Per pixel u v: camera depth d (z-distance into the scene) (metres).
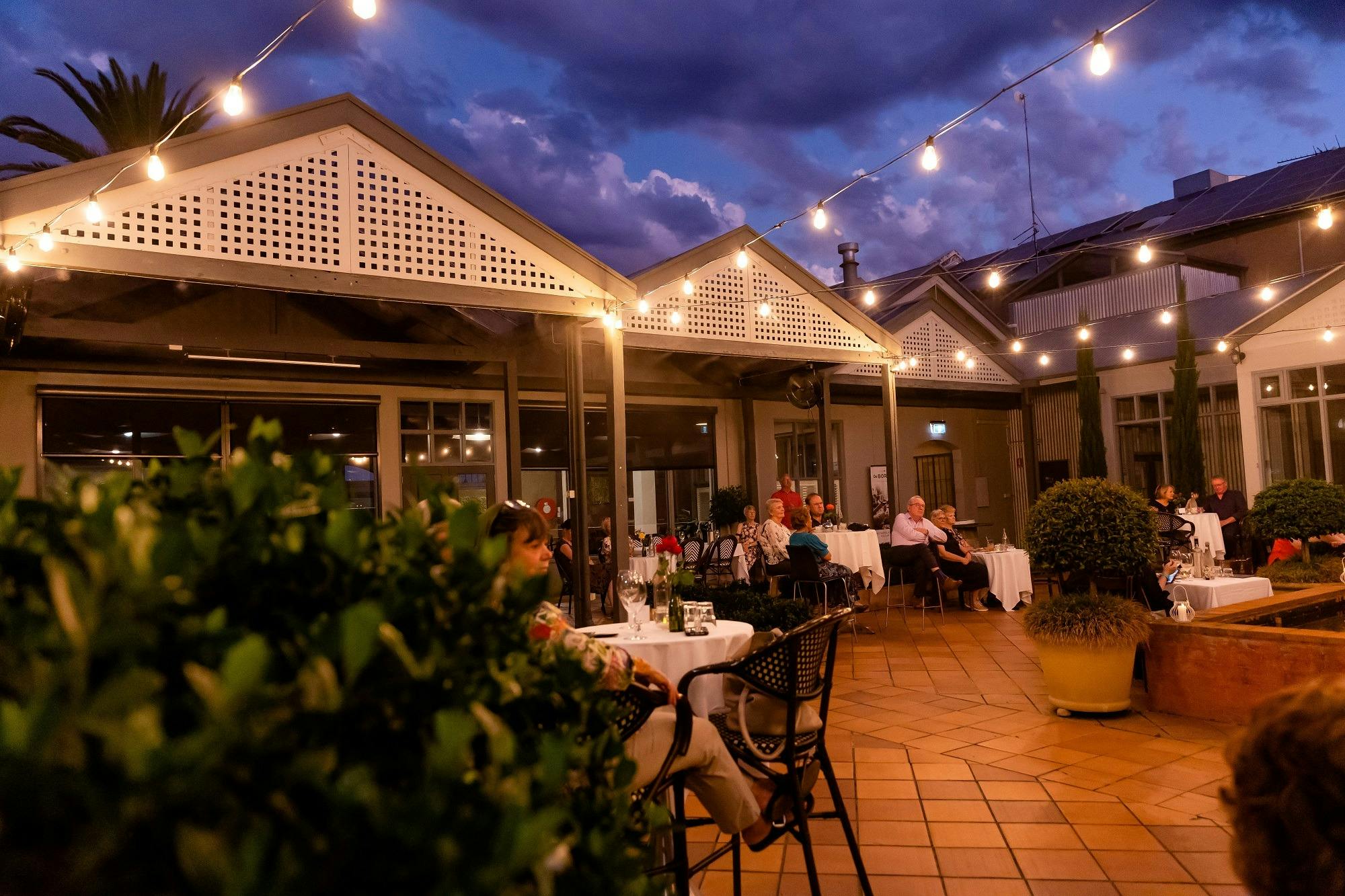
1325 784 0.89
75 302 8.59
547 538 2.72
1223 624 5.41
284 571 0.85
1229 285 17.69
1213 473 15.20
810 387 14.15
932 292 15.44
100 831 0.53
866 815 4.06
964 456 17.80
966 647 8.17
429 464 12.00
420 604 0.86
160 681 0.60
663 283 10.20
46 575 0.79
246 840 0.54
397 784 0.74
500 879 0.60
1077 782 4.36
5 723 0.51
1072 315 18.12
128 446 10.12
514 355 11.12
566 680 1.06
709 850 3.78
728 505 14.10
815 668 3.00
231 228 6.87
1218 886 3.22
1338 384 12.70
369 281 7.50
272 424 1.08
